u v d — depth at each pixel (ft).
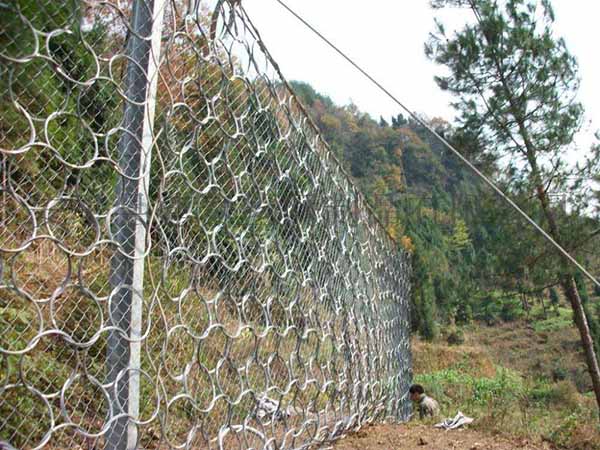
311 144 15.57
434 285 85.87
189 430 10.64
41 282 8.93
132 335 8.75
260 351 12.46
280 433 14.10
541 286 39.52
